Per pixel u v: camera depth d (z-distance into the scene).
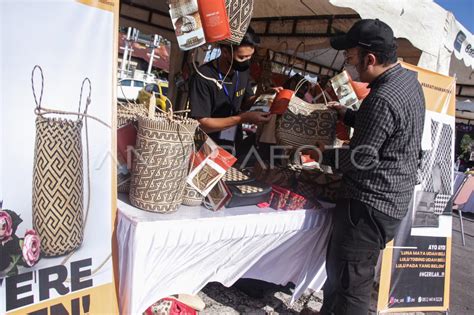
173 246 1.52
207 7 1.53
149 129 1.46
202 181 1.72
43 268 1.27
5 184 1.17
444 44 2.95
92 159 1.37
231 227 1.71
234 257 1.87
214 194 1.79
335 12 3.19
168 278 1.64
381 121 1.70
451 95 2.73
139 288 1.45
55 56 1.24
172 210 1.58
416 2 2.62
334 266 1.97
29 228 1.23
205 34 1.57
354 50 1.84
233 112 2.27
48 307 1.29
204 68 2.07
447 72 3.08
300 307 2.64
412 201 2.54
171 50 4.99
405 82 1.79
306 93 2.38
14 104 1.17
